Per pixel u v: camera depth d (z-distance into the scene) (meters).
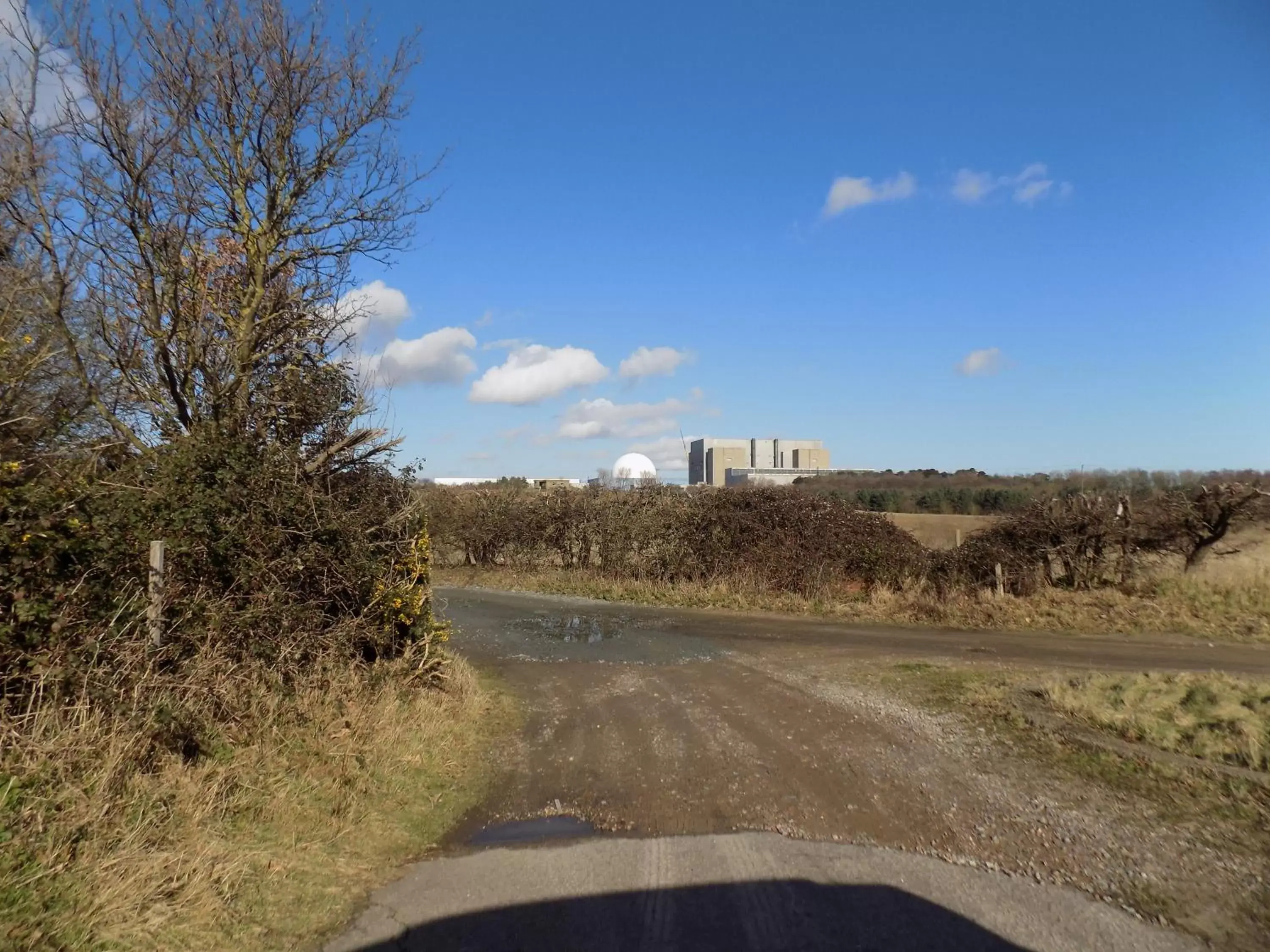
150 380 8.66
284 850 4.77
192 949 3.71
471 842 5.31
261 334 9.31
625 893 4.45
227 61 8.70
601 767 6.89
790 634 14.73
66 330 7.45
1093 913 4.07
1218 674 9.17
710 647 13.38
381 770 6.25
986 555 17.97
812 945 3.83
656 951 3.83
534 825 5.59
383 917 4.23
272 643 6.94
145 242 8.37
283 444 8.66
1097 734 7.08
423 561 9.51
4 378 6.10
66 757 4.50
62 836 4.04
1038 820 5.33
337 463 9.36
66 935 3.48
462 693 9.00
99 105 7.86
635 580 21.77
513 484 28.70
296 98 9.16
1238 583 16.16
